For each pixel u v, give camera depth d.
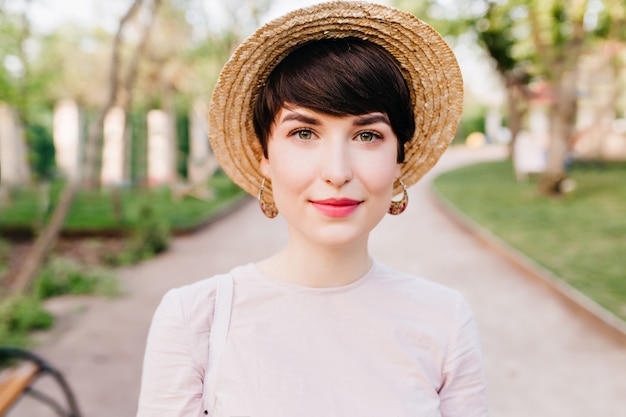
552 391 3.85
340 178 0.99
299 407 1.05
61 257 8.09
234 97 1.19
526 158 15.92
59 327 5.19
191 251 8.98
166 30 12.88
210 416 1.07
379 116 1.03
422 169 1.35
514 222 9.77
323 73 1.02
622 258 6.89
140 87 15.74
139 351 4.64
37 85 7.96
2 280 6.93
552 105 12.30
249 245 9.51
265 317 1.13
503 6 10.85
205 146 21.94
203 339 1.12
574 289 5.72
